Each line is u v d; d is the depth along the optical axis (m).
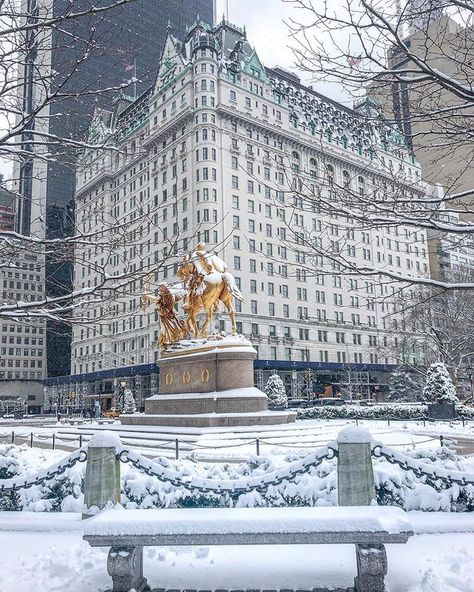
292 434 18.83
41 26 7.25
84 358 87.50
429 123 12.65
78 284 77.50
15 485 8.22
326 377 77.50
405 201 9.05
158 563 5.99
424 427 27.44
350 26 8.00
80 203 70.69
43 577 5.52
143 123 72.75
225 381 21.06
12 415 80.50
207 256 23.48
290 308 72.56
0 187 10.86
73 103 10.33
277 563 5.91
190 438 17.84
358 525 4.78
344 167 37.41
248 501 7.95
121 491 8.22
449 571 5.42
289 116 72.00
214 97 65.62
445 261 61.53
